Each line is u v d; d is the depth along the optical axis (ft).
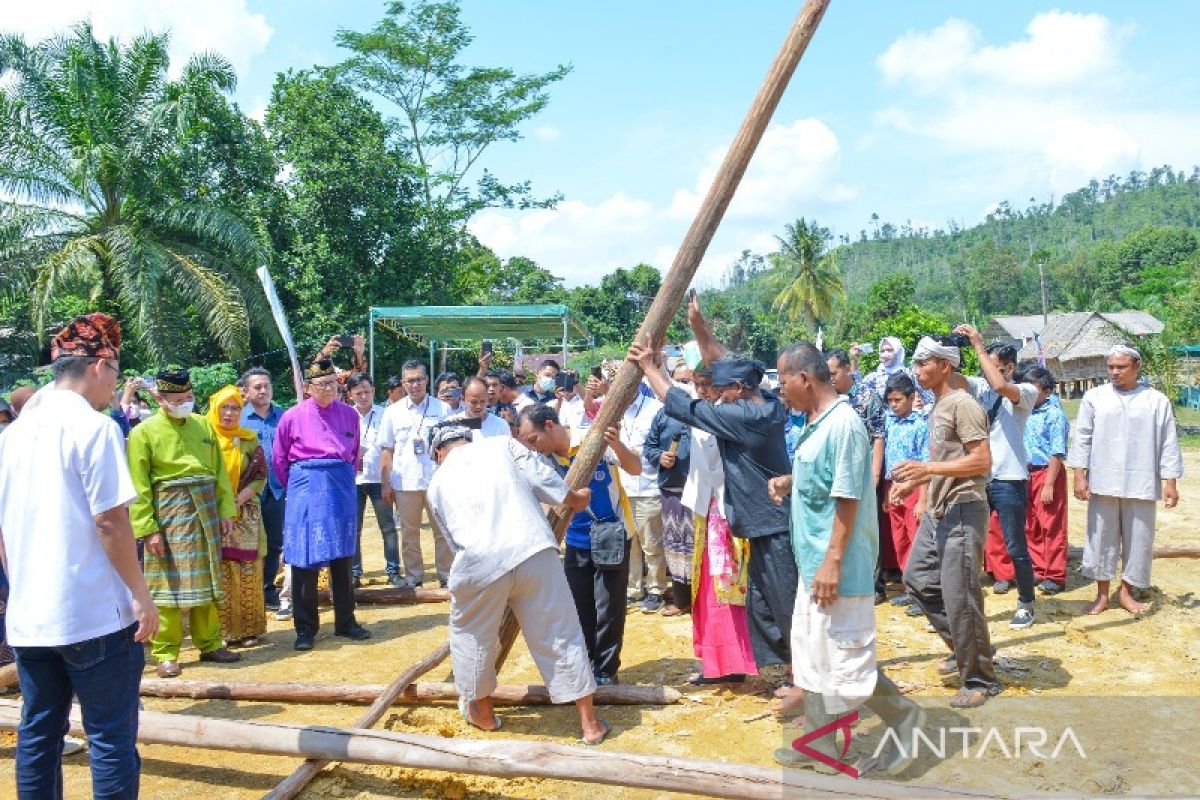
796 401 13.69
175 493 18.95
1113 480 20.98
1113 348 21.16
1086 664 17.76
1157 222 533.55
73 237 67.26
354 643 21.25
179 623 19.04
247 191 76.18
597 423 16.14
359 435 22.00
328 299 74.33
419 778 13.61
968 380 20.72
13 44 64.85
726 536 16.72
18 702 15.29
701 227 15.61
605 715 16.12
